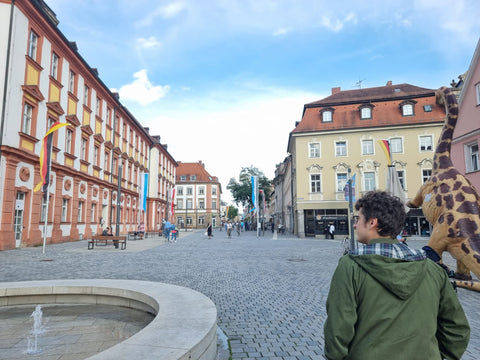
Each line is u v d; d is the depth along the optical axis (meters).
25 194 17.41
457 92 27.27
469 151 17.22
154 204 46.75
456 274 7.76
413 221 30.05
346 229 31.25
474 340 4.40
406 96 32.09
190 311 3.83
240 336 4.53
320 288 7.66
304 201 32.31
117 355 2.51
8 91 15.97
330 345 1.41
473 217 6.85
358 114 32.47
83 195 24.62
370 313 1.42
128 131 36.19
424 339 1.38
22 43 16.95
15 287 5.17
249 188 64.00
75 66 23.05
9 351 3.42
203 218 80.62
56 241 20.44
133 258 13.41
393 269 1.39
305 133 32.62
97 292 5.26
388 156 19.42
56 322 4.41
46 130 19.22
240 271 10.14
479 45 16.11
